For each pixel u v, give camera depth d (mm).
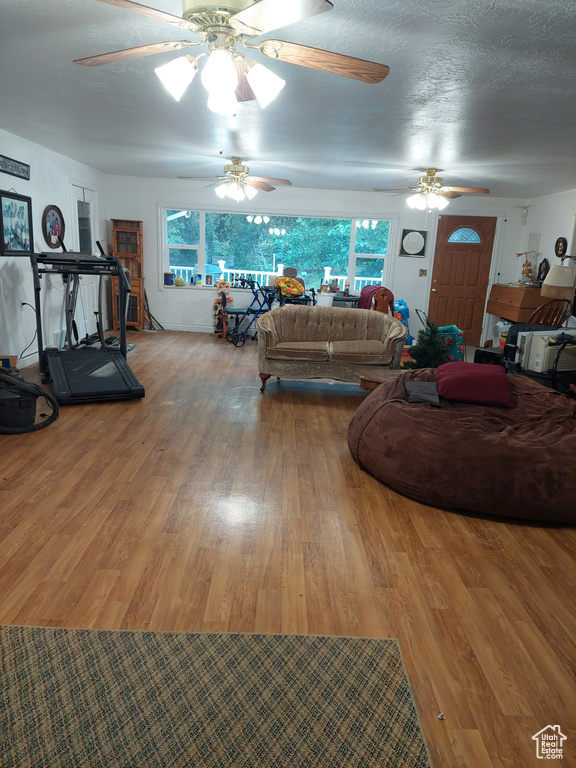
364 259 8680
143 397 4918
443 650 1893
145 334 8141
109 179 8039
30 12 2348
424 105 3486
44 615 1981
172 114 4027
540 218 7766
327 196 8266
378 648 1885
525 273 7594
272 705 1631
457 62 2693
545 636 1983
